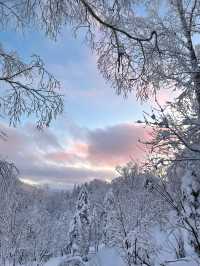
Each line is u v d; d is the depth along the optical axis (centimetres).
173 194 556
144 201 1220
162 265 652
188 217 523
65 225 4725
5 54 479
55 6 440
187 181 588
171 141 571
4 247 1622
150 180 541
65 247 4069
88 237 3400
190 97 686
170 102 582
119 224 1176
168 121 544
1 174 474
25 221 1902
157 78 606
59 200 6153
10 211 1681
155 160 582
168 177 599
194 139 601
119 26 493
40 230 2200
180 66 672
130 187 1337
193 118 598
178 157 573
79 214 4097
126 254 944
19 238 1705
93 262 1110
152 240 859
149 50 564
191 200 550
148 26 635
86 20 470
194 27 742
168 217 591
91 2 458
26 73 490
